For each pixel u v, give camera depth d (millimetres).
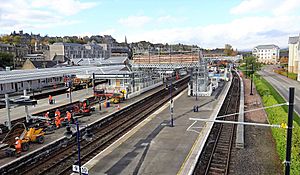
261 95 41906
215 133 22922
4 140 19250
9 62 84312
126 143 19297
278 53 174125
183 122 24906
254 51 180375
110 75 40938
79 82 51344
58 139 19922
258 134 22266
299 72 61312
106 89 41375
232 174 14938
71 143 20891
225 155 17797
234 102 38312
